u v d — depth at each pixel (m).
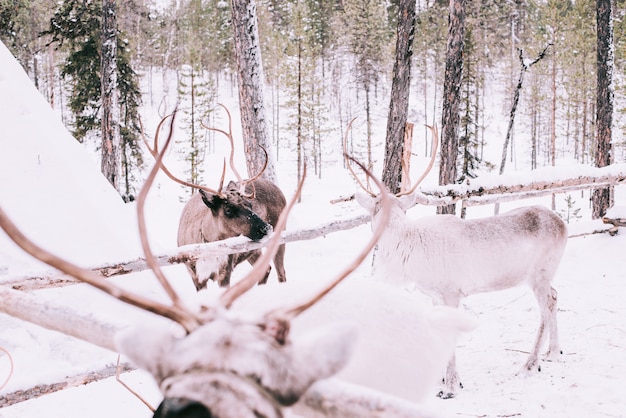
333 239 14.42
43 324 2.57
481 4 70.31
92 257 7.72
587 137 45.59
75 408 5.42
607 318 7.42
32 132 8.81
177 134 51.38
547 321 6.13
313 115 48.72
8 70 10.16
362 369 2.18
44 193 8.13
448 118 12.70
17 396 3.63
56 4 21.75
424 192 8.87
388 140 11.02
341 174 49.00
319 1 72.06
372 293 2.49
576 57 44.38
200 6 75.12
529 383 5.56
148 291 7.80
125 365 4.00
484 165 35.22
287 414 1.79
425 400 2.43
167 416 1.06
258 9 73.62
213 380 1.11
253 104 12.57
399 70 10.92
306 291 2.46
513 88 62.94
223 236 6.83
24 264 7.14
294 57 46.41
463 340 7.09
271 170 12.73
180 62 73.88
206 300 2.48
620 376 5.53
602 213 14.19
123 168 26.44
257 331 1.23
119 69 24.03
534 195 9.33
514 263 6.11
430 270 6.08
